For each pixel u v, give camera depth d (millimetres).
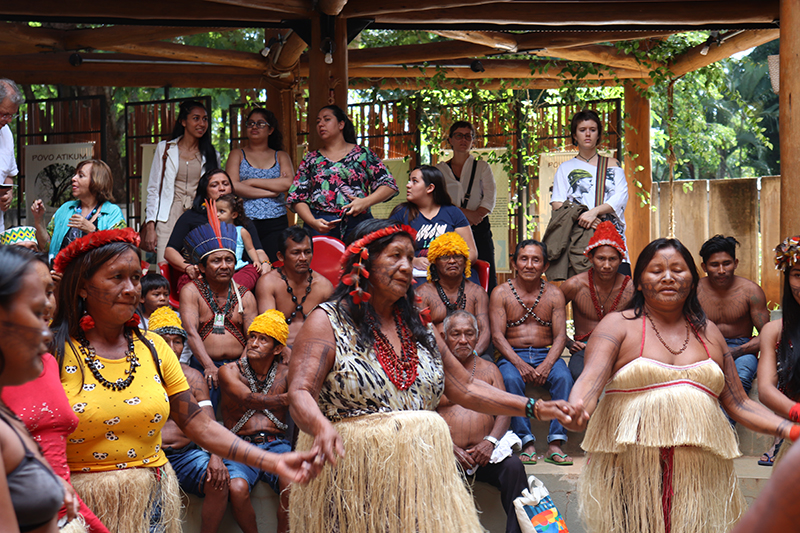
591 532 3354
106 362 2734
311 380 2605
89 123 9297
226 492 3752
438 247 4707
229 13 5891
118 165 12453
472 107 9211
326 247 5016
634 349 3279
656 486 3152
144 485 2730
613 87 9359
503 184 9133
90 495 2639
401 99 9070
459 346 4227
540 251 4875
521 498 3871
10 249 1739
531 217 9289
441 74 8680
